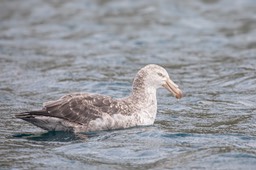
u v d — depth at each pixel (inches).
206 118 619.2
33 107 660.1
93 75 809.5
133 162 491.2
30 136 559.5
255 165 481.1
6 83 770.8
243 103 673.0
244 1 1349.7
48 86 756.6
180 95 597.9
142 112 584.4
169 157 499.8
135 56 936.3
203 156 499.2
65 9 1316.4
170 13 1261.1
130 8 1309.1
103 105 570.6
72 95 576.1
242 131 568.4
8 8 1336.1
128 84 760.3
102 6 1332.4
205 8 1301.7
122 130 569.0
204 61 898.1
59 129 563.2
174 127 585.0
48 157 502.6
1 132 573.0
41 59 914.7
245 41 1035.9
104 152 514.0
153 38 1071.6
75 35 1105.4
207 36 1080.2
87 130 563.2
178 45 1019.9
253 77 771.4
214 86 753.0
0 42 1042.1
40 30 1147.9
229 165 481.7
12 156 504.4
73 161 494.0
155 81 593.3
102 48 999.6
